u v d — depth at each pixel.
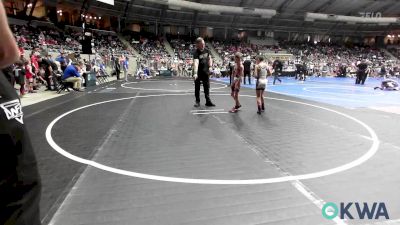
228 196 3.38
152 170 4.18
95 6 30.30
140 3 32.72
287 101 11.38
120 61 23.77
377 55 46.00
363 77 20.64
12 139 0.96
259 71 8.48
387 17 45.03
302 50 44.09
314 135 6.20
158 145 5.42
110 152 4.99
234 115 8.36
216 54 37.91
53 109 9.12
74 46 23.94
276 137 6.01
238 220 2.87
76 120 7.57
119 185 3.67
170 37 39.31
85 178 3.88
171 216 2.94
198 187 3.62
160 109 9.30
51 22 27.16
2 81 0.98
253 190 3.54
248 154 4.93
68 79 13.69
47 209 3.05
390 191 3.53
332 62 40.16
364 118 8.12
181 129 6.66
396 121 7.71
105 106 9.80
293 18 42.84
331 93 14.80
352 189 3.58
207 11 35.94
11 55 0.94
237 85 8.63
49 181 3.76
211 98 12.02
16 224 0.97
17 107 1.01
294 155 4.88
